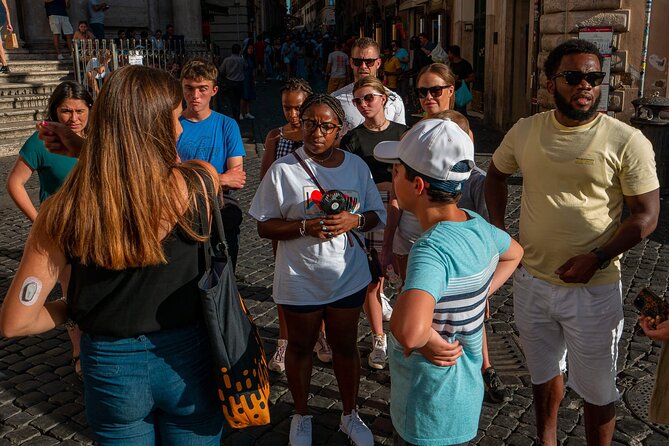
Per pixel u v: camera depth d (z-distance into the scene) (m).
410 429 2.19
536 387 3.08
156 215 1.91
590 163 2.64
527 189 2.86
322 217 3.12
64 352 4.49
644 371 4.09
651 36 10.27
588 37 10.12
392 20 29.67
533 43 12.68
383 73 18.55
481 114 17.30
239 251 6.56
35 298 1.90
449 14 19.91
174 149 2.03
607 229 2.71
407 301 1.92
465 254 2.05
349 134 4.06
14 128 12.40
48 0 16.19
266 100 21.62
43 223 1.90
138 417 2.06
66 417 3.68
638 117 8.68
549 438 3.15
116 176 1.88
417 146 2.07
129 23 20.86
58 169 3.74
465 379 2.15
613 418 2.90
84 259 1.90
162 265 1.98
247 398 2.09
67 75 15.36
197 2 20.92
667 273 5.77
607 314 2.77
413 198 2.15
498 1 14.84
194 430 2.14
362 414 3.68
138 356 2.00
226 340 2.05
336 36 48.44
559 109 2.68
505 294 5.34
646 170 2.60
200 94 4.01
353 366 3.31
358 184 3.24
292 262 3.17
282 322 4.09
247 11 31.53
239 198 8.66
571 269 2.63
